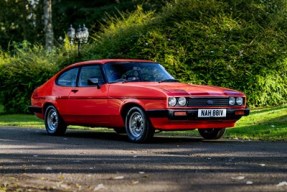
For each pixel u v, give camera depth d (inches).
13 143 433.1
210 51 776.9
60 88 503.5
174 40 786.2
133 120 434.0
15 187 246.7
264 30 797.2
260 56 776.9
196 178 258.1
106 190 234.5
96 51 852.6
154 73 465.1
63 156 347.3
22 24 1876.2
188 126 417.1
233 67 773.9
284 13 829.8
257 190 227.9
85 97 470.6
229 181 248.7
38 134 522.9
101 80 461.1
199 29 791.1
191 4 819.4
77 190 236.8
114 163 311.9
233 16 813.2
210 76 777.6
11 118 807.7
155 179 257.9
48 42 1258.6
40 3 1852.9
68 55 890.1
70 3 1596.9
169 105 406.3
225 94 427.5
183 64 775.7
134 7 1451.8
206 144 412.5
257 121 574.2
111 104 446.0
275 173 268.5
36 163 318.3
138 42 792.3
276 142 422.0
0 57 985.5
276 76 780.0
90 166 302.4
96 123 468.1
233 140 444.1
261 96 770.8
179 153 355.3
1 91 927.0
